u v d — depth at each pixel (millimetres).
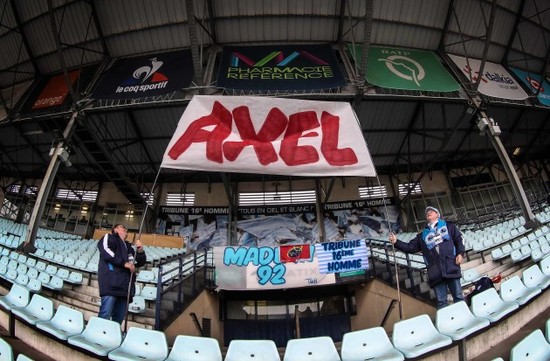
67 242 17672
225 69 14883
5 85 19750
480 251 11203
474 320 4551
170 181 23516
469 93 15023
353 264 11297
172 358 4191
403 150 21750
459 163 24094
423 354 4031
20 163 24609
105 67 17031
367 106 18531
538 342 3494
